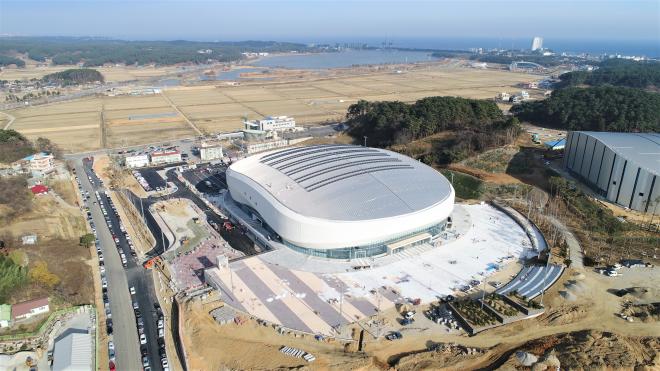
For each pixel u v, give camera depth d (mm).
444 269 95688
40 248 101500
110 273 96562
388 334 75250
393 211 99500
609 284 89688
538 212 124250
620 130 198125
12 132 184250
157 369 69125
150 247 108688
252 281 90750
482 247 105438
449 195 109250
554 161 161625
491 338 73812
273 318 79438
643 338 73812
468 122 190500
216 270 94688
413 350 71625
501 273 94562
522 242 108062
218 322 78438
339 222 94125
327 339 73875
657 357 69312
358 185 106750
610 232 112000
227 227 117250
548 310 80562
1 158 167750
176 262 100688
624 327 76562
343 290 87812
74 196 142000
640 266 96438
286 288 88375
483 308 80875
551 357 67375
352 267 95938
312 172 114062
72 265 96812
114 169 169750
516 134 178875
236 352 71250
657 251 103438
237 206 130625
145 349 73375
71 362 68438
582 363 66500
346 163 118938
